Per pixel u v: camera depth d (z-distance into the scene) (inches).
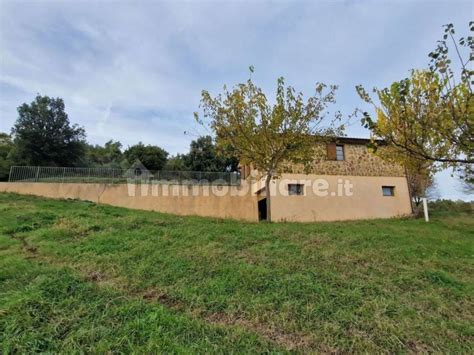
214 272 192.4
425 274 206.2
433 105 213.5
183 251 234.5
